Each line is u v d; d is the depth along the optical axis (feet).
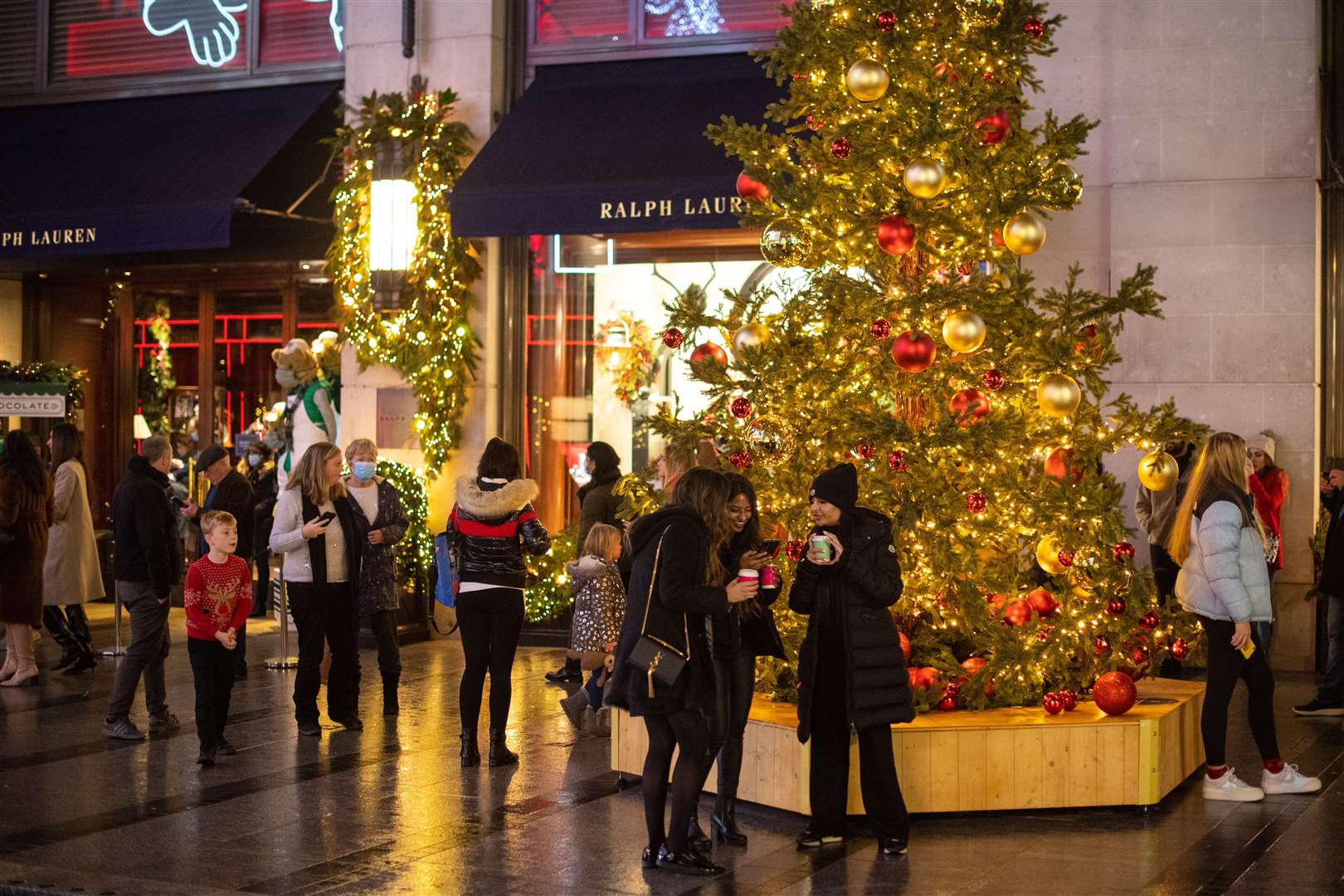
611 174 41.93
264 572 50.83
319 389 47.19
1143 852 22.33
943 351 26.35
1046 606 26.89
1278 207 40.60
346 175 47.14
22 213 47.73
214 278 54.80
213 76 50.80
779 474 26.66
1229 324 40.86
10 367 50.26
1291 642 40.65
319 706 34.96
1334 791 26.25
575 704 31.68
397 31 47.06
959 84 26.68
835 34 26.48
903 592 26.48
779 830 23.84
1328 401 41.91
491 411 46.62
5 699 35.58
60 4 52.85
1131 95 41.47
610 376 46.32
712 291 45.47
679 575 20.80
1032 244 25.44
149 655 31.09
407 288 45.78
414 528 45.37
